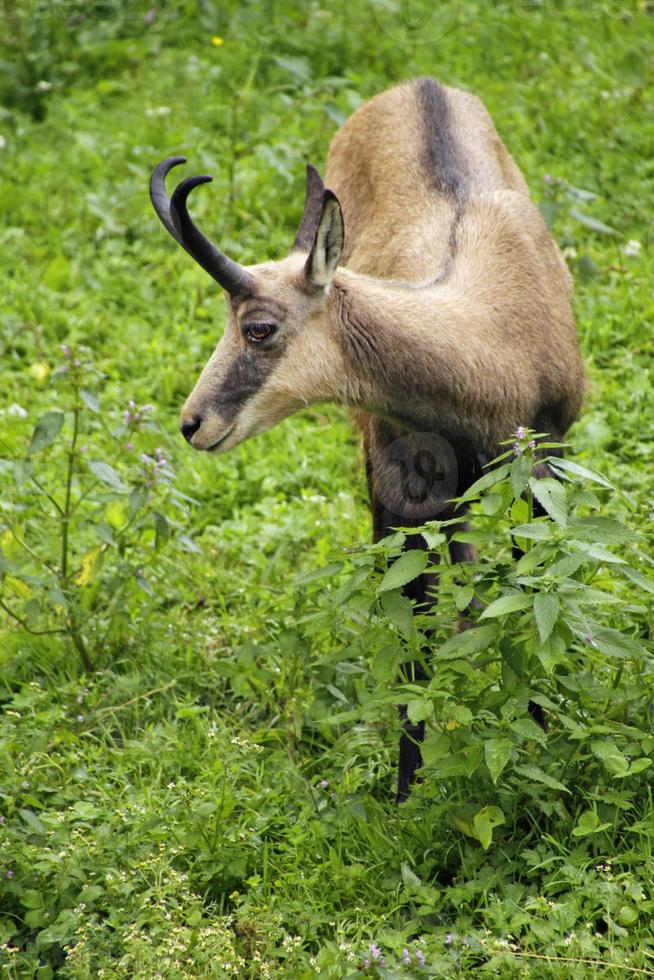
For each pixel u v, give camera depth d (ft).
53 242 44.98
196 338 40.29
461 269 27.25
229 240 42.68
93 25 55.57
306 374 25.71
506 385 25.93
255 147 47.26
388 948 21.34
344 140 33.88
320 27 52.90
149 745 26.81
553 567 20.97
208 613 31.68
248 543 33.63
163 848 23.35
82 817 24.44
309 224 26.94
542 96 49.29
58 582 29.99
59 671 29.76
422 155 30.58
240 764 25.72
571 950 20.56
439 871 23.44
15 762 25.99
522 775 23.47
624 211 44.09
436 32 53.26
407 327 25.54
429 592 25.66
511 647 22.29
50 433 28.22
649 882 21.81
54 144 49.85
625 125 47.50
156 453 29.76
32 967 21.95
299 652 25.31
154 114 49.57
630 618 26.43
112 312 42.09
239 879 23.67
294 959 21.03
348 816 24.35
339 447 37.29
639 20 53.78
